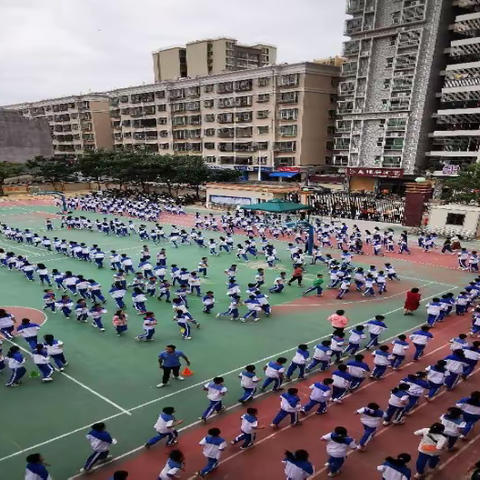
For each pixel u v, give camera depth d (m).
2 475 9.93
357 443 11.10
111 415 12.27
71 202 55.47
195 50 91.50
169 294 22.08
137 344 16.88
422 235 34.56
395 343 15.10
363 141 61.28
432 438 9.68
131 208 49.03
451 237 35.56
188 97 78.06
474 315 18.00
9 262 27.39
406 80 55.66
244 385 12.66
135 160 62.91
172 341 17.17
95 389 13.63
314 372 14.90
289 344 16.97
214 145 76.25
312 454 10.75
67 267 28.25
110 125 100.88
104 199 55.56
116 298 20.44
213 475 9.98
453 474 10.20
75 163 79.25
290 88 64.69
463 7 54.34
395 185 60.47
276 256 30.52
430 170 56.78
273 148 68.19
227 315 19.97
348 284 22.36
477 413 11.06
